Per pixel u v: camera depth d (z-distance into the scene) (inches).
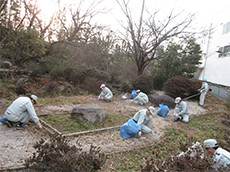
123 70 639.8
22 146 159.3
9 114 185.2
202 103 441.1
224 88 565.6
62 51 566.6
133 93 450.6
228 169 125.2
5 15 381.1
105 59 650.8
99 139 197.6
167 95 476.1
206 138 245.6
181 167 126.8
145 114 220.5
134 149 186.4
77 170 114.0
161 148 198.4
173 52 622.2
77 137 193.6
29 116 196.5
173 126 277.7
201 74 866.8
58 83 442.6
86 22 636.1
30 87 387.2
